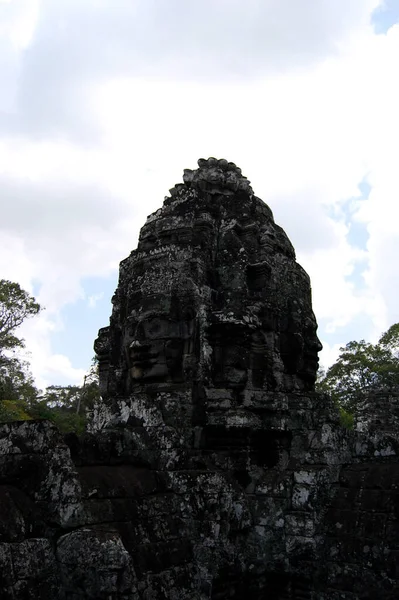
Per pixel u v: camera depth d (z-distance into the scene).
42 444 5.33
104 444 6.57
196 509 6.53
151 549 5.73
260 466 8.09
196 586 6.05
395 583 6.34
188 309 8.40
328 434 7.79
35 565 4.71
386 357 43.41
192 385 8.03
